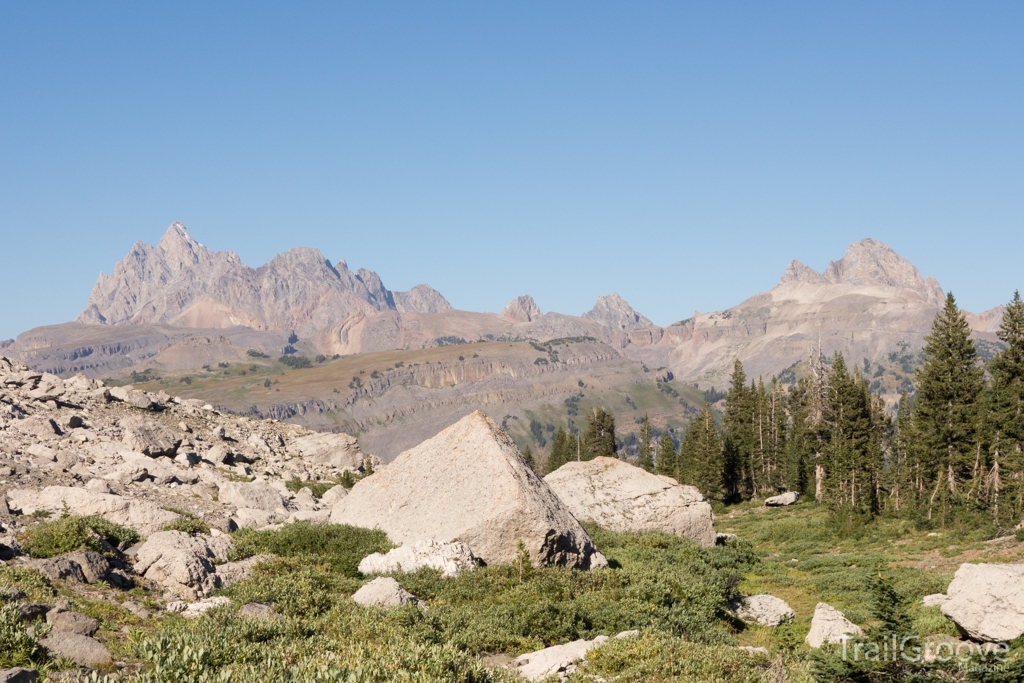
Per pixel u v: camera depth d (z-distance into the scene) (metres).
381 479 31.42
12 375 51.50
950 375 63.19
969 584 21.70
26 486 30.95
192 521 27.41
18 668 11.55
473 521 27.08
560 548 27.06
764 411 111.31
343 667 13.41
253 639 16.22
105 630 15.86
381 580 21.42
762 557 50.16
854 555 48.12
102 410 50.66
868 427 76.38
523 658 17.97
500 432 31.72
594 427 136.25
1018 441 55.62
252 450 55.22
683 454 115.75
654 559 31.19
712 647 18.14
